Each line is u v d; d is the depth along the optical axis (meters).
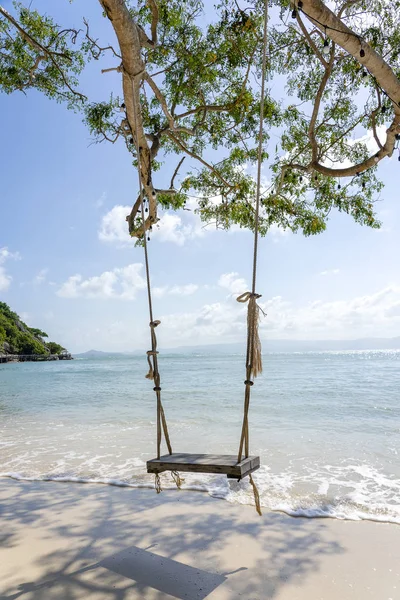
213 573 3.79
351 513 5.27
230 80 7.27
